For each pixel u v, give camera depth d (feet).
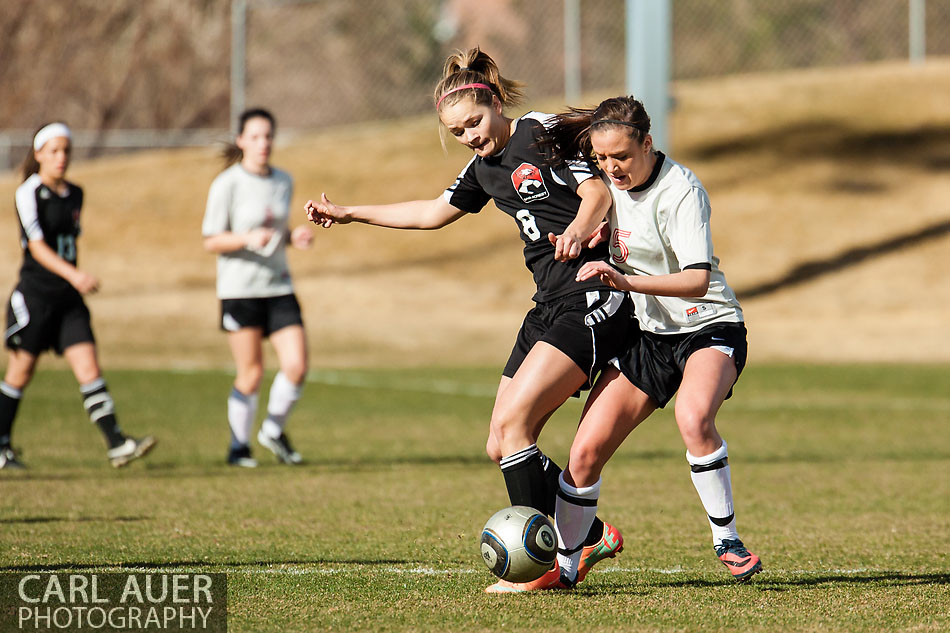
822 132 301.43
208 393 142.92
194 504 72.64
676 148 294.66
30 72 359.25
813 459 98.17
